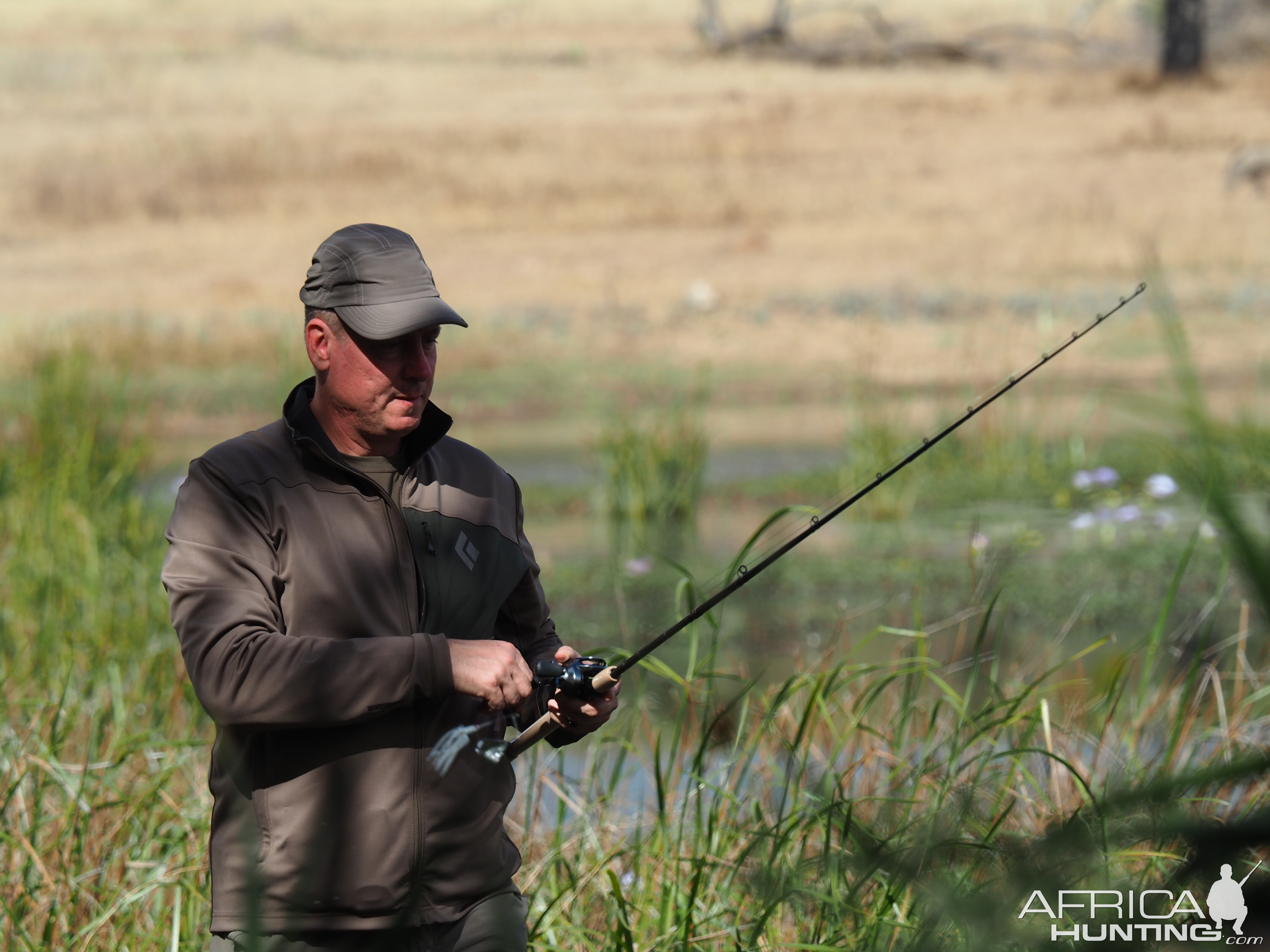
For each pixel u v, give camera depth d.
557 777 16.58
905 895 10.40
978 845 7.39
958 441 40.91
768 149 105.38
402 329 9.30
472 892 9.75
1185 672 21.19
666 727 20.11
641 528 36.88
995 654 15.75
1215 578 29.19
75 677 20.47
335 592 9.50
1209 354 54.88
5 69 147.25
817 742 17.22
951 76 142.38
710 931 12.46
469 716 9.77
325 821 9.38
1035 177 93.69
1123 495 35.19
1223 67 138.75
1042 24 176.25
